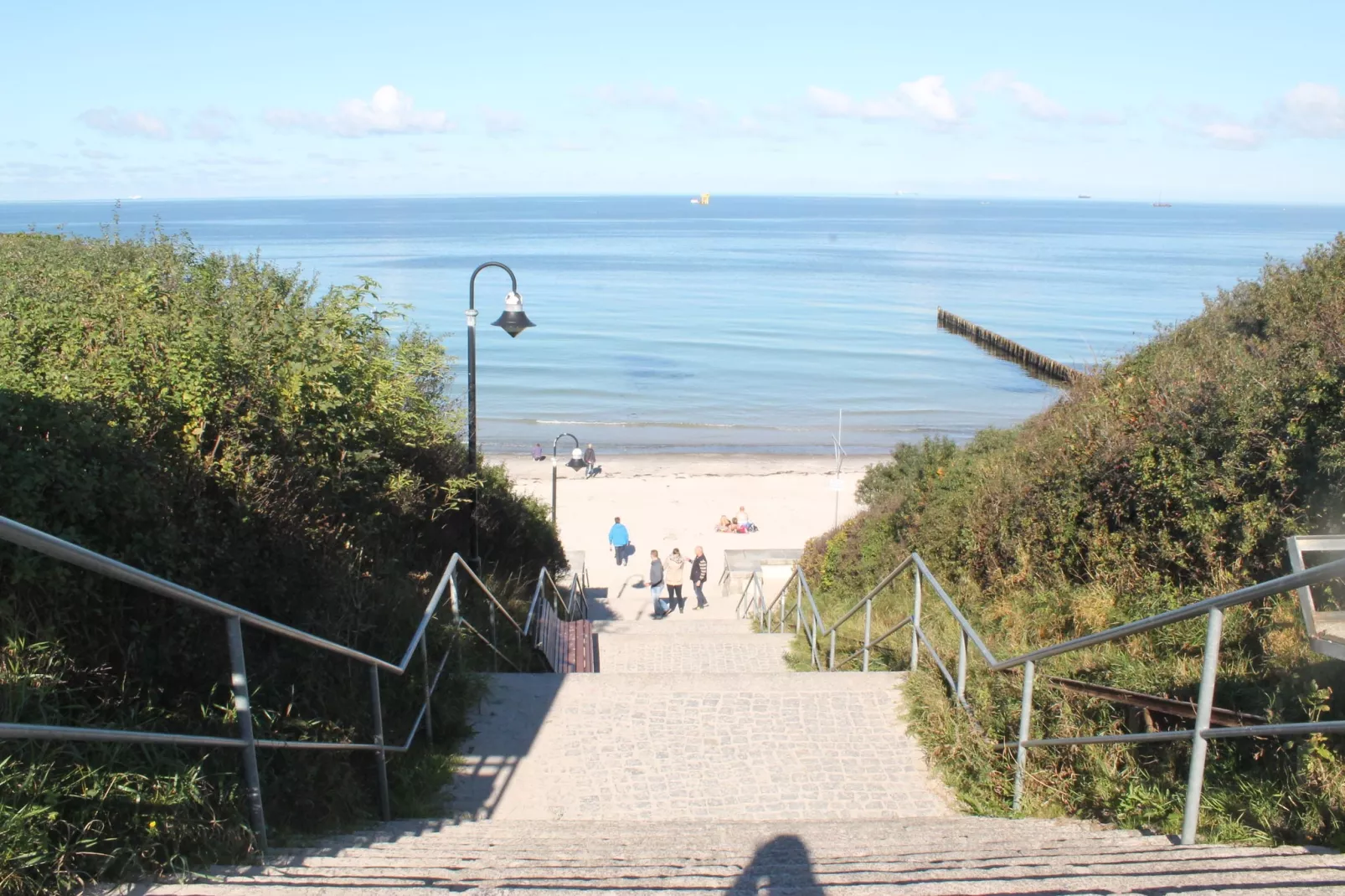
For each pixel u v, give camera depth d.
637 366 58.16
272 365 6.94
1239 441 7.09
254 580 4.98
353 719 4.98
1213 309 12.25
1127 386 9.90
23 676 3.21
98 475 4.24
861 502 20.14
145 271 7.93
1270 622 5.71
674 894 2.90
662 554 27.80
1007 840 4.05
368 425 7.95
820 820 4.88
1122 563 7.77
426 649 5.99
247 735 3.38
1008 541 9.17
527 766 5.64
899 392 51.53
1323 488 6.54
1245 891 2.61
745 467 37.47
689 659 11.23
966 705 5.71
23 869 2.58
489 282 108.62
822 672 7.49
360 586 6.36
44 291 7.75
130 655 3.88
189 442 5.61
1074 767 4.89
